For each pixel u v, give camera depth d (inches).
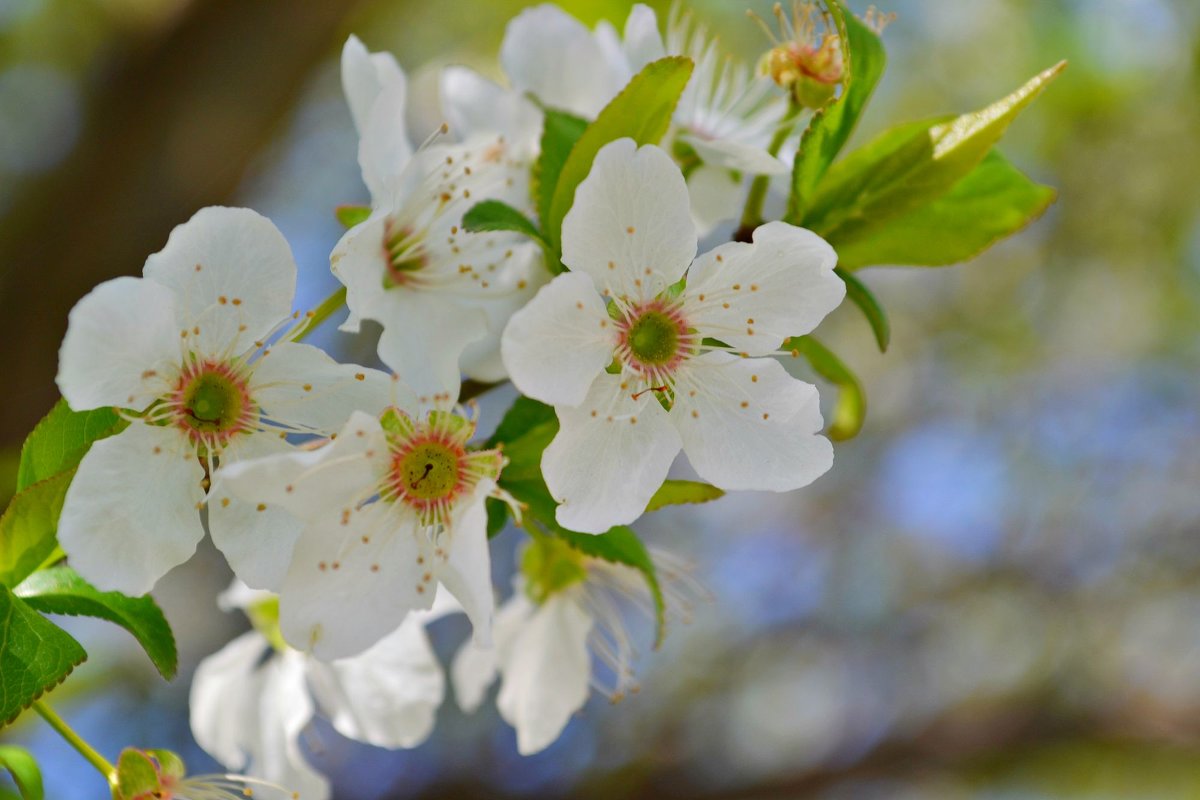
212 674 9.2
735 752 22.4
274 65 16.9
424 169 8.3
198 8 16.8
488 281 8.1
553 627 8.9
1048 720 21.9
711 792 21.5
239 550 7.5
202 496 7.5
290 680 9.1
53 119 18.5
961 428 25.3
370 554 7.5
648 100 7.7
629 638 9.0
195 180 16.6
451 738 21.0
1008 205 8.5
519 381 7.3
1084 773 22.2
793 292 7.7
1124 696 22.3
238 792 8.9
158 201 16.4
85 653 7.5
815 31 8.6
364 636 7.4
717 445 7.7
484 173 8.3
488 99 9.0
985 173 8.5
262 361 7.6
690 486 7.8
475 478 7.5
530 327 7.3
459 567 7.4
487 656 9.1
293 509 7.4
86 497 7.4
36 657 7.5
